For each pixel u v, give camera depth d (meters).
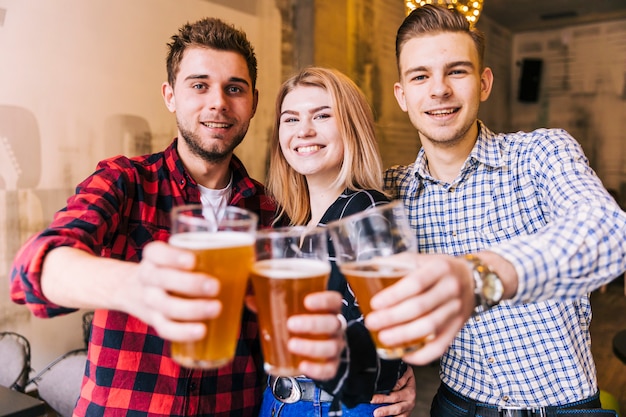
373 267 0.69
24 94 2.90
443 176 1.59
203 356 0.62
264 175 4.57
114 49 3.35
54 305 0.84
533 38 9.68
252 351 1.44
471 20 2.64
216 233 0.64
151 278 0.61
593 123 9.20
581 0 8.01
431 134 1.52
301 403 1.19
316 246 0.75
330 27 5.17
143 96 3.54
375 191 1.37
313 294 0.69
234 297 0.63
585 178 1.19
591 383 1.48
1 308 2.85
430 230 1.61
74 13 3.12
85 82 3.20
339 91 1.50
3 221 2.85
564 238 0.83
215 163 1.61
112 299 0.70
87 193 1.29
